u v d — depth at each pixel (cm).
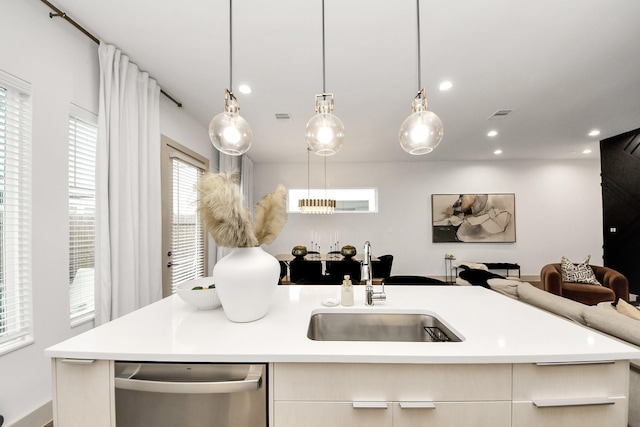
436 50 209
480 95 284
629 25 182
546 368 80
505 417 80
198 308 125
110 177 199
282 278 509
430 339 122
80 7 167
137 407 83
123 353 81
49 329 162
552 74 244
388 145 464
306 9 169
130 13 172
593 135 412
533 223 571
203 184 107
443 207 579
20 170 152
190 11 170
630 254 389
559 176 571
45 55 163
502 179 576
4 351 139
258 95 280
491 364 80
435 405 80
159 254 254
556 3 164
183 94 279
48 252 163
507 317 113
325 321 130
